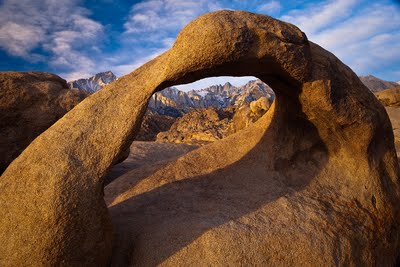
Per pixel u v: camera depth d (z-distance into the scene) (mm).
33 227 1829
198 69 2334
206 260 2152
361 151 3057
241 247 2219
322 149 3266
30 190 1899
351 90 2955
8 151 3471
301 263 2254
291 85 2881
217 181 3107
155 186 3117
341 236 2535
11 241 1837
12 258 1823
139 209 2750
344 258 2426
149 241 2309
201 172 3279
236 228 2354
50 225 1830
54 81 4086
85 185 1958
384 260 2883
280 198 2781
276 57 2469
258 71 2727
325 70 2773
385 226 2947
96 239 1999
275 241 2309
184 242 2260
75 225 1884
